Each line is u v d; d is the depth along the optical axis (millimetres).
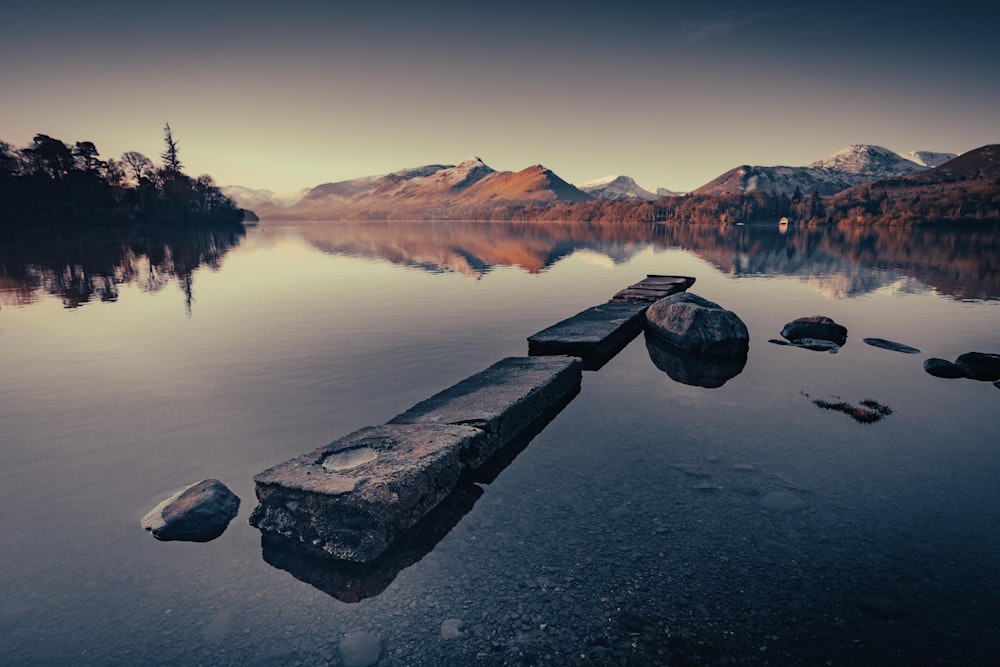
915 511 6371
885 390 11086
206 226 145125
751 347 15109
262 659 4410
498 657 4352
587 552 5711
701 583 5160
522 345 15008
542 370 11031
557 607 4895
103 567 5570
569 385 11352
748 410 10008
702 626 4613
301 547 5926
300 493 6133
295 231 137125
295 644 4562
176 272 33531
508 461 8008
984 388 11133
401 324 17656
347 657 4406
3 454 8133
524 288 26812
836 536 5883
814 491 6875
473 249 59125
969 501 6586
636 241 77062
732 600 4926
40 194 104625
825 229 144125
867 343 15312
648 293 22469
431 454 6930
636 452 8227
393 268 37062
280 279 30094
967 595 4945
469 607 4941
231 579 5414
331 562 5691
